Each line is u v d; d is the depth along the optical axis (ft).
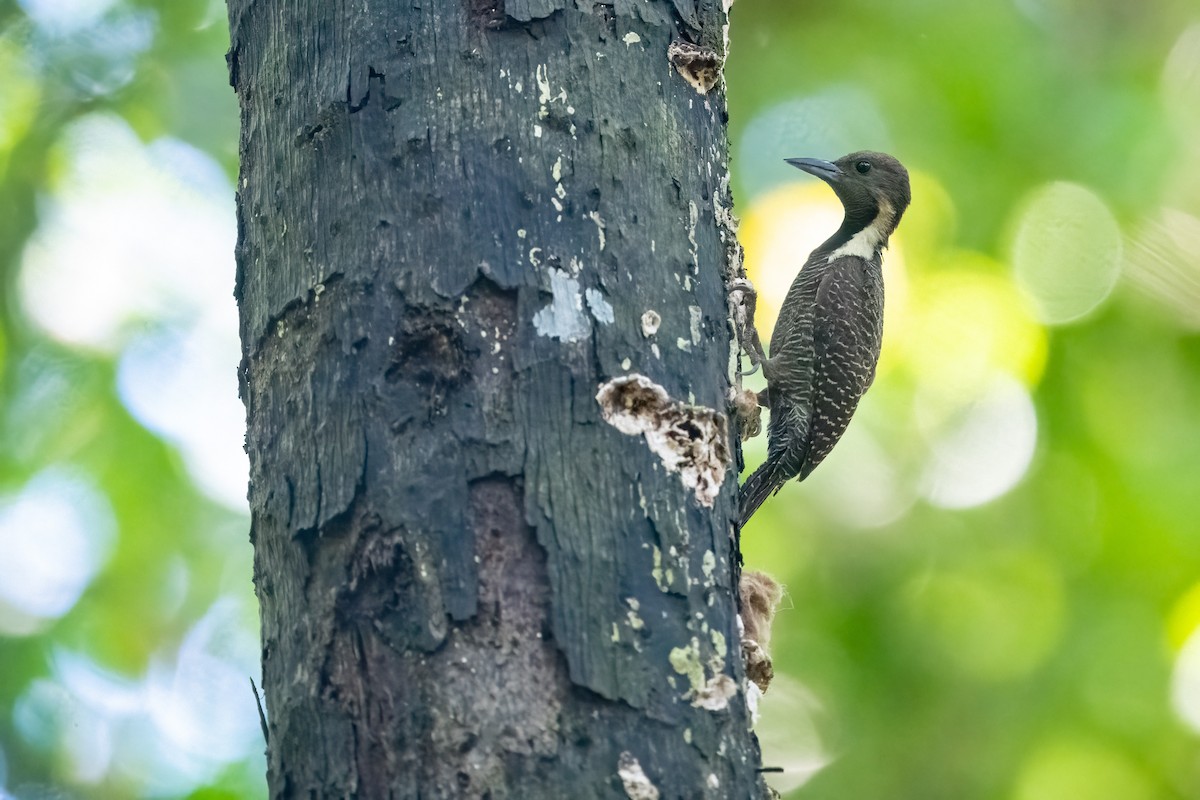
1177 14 44.37
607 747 15.88
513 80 18.37
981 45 43.47
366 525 16.72
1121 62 43.88
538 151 18.13
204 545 42.19
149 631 41.34
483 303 17.39
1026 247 42.73
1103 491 43.73
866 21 44.29
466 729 15.80
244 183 19.44
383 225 17.72
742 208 43.39
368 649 16.33
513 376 17.12
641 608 16.60
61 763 40.06
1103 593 43.52
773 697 44.24
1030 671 43.73
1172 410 43.42
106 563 41.50
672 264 18.48
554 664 16.10
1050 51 43.96
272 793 16.71
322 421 17.34
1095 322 43.19
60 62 43.52
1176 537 43.14
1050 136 42.68
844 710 43.96
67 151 43.21
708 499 17.76
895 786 42.98
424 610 16.22
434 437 16.87
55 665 40.91
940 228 43.19
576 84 18.61
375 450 16.92
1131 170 42.24
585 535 16.65
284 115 18.86
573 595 16.35
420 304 17.33
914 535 45.65
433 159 17.90
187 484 42.37
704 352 18.40
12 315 42.16
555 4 18.84
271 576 17.62
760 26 44.62
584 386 17.28
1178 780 42.06
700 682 16.63
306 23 18.98
